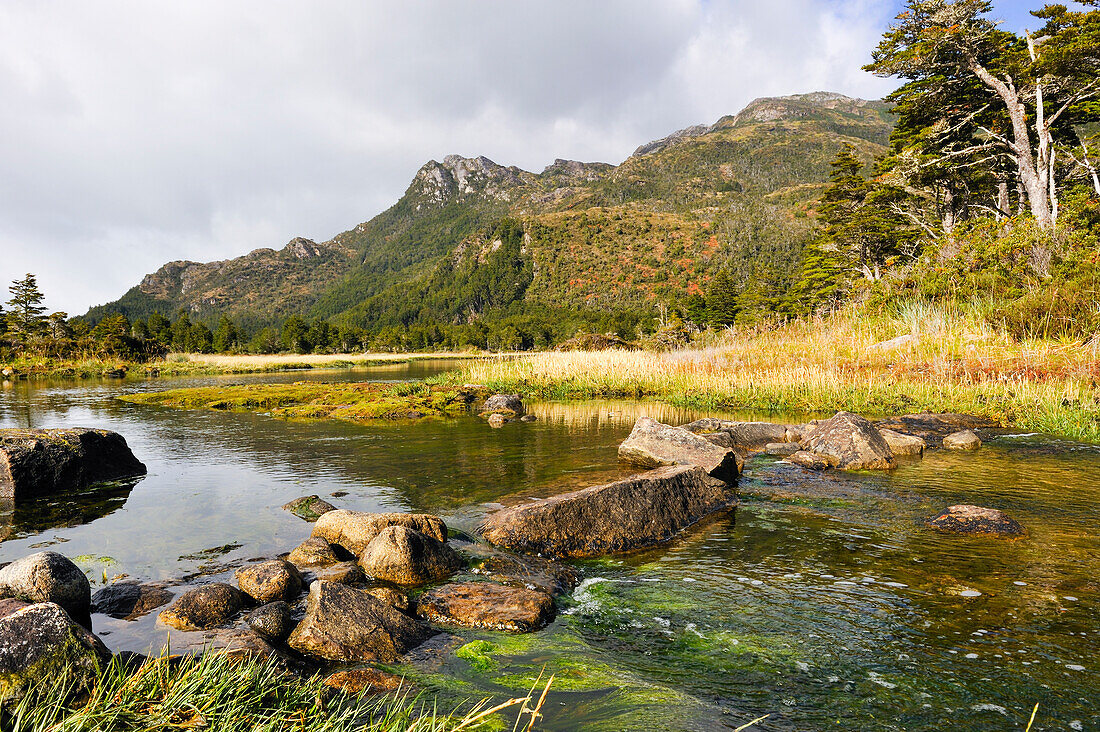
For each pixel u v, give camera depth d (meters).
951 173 37.44
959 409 14.67
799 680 3.50
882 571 5.18
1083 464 9.24
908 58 32.56
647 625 4.29
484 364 28.44
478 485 8.44
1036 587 4.75
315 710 2.94
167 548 5.84
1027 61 31.72
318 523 6.11
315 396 21.45
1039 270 21.75
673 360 25.97
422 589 4.89
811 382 18.08
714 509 7.20
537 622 4.29
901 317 24.17
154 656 3.52
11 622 2.88
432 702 3.17
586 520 6.15
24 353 58.38
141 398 22.72
